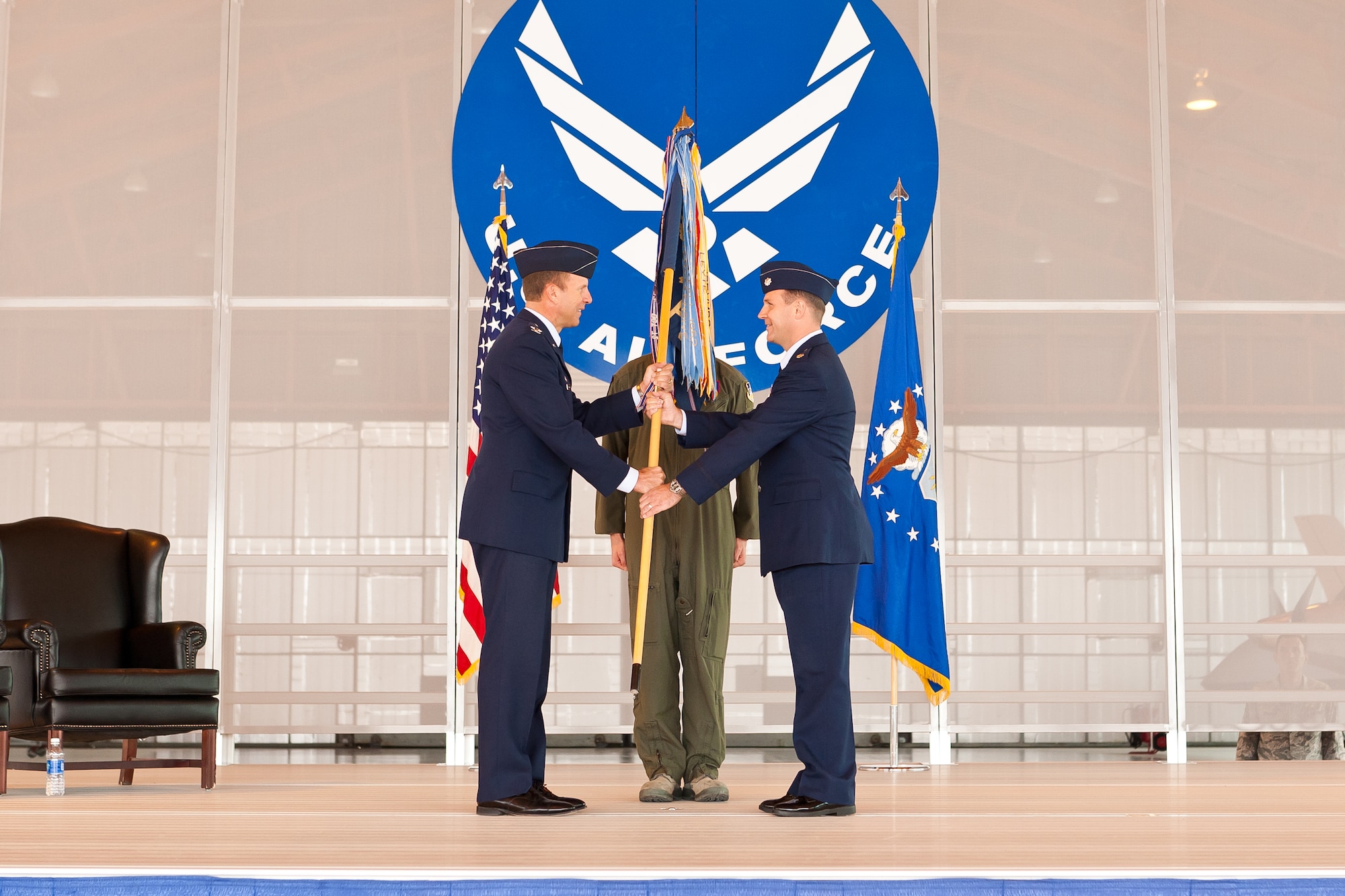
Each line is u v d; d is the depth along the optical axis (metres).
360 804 3.95
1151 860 2.63
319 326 6.24
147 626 4.81
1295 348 6.26
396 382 6.21
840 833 3.10
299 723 6.06
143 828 3.23
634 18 6.32
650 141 6.28
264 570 6.14
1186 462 6.21
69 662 4.84
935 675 5.41
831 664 3.56
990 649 6.10
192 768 5.65
